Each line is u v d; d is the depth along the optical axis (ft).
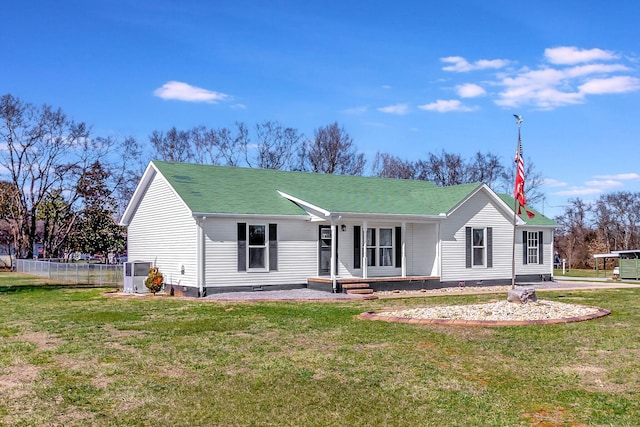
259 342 38.34
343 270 80.74
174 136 183.52
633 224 196.75
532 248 97.96
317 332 41.91
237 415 23.81
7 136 169.37
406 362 32.35
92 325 46.44
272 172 89.81
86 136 174.40
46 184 174.09
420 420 23.20
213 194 76.02
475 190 86.94
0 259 193.77
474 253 88.22
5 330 44.52
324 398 25.94
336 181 91.91
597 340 38.32
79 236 170.19
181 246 74.79
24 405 25.17
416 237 87.35
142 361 33.06
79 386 28.02
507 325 44.42
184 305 60.13
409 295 72.95
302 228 77.71
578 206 197.26
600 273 140.77
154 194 82.99
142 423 22.98
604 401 25.41
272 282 75.10
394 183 96.68
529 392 26.76
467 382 28.40
